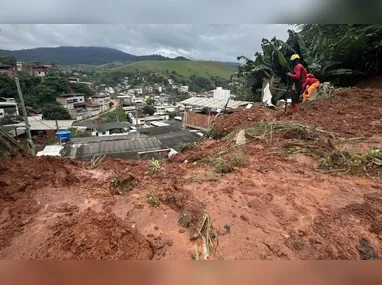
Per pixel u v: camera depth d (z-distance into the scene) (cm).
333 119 475
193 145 491
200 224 193
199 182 269
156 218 208
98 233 160
